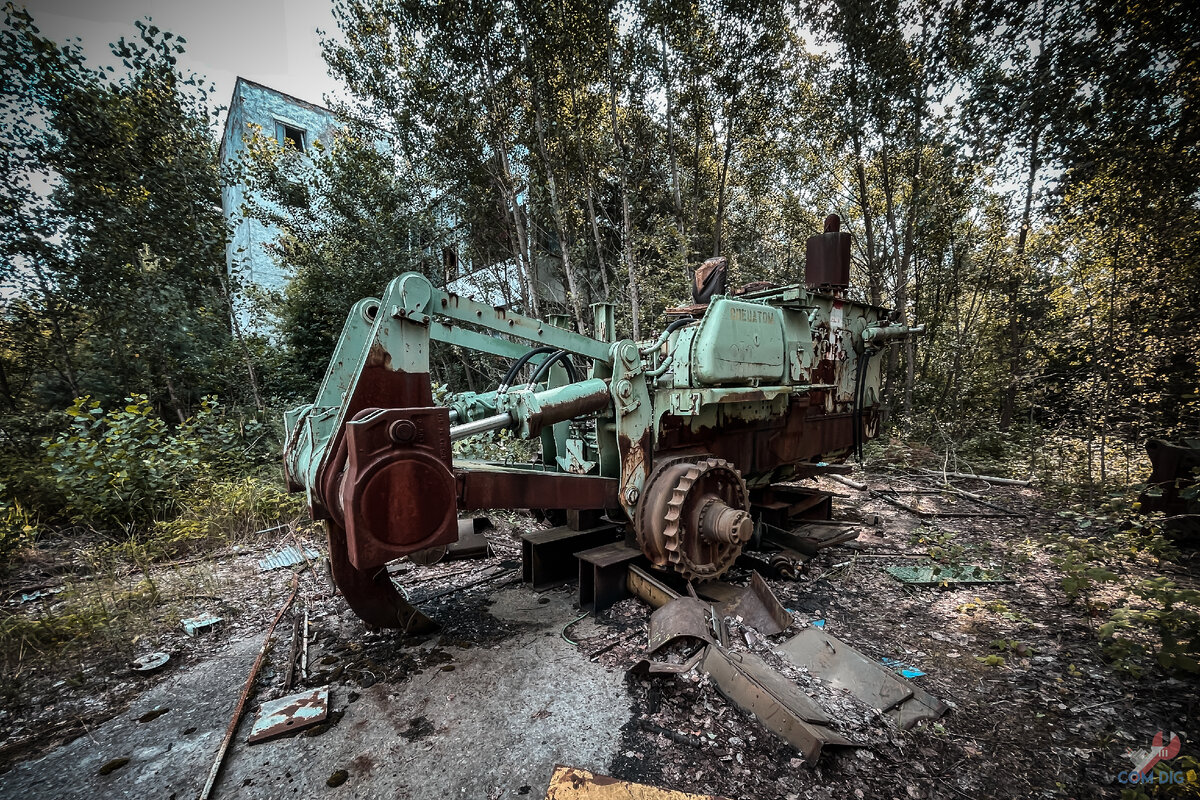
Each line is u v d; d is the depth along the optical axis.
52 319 7.42
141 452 5.62
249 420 8.40
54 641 3.12
